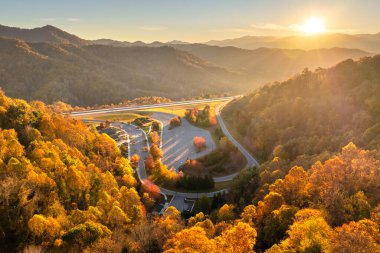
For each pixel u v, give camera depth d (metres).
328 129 151.88
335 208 59.47
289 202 72.25
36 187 80.31
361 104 158.88
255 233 52.09
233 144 193.38
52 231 65.50
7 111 127.56
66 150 114.88
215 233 65.19
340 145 123.75
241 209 94.81
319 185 72.50
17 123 123.50
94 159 131.00
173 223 73.25
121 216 77.50
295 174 76.44
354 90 174.50
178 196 135.88
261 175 109.56
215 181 152.38
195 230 53.22
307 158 113.19
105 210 83.00
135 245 62.34
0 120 122.38
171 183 145.88
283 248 49.28
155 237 64.94
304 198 71.94
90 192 92.31
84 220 72.19
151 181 149.00
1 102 132.38
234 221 71.00
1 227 66.62
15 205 72.12
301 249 46.53
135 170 165.25
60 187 85.25
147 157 176.12
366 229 46.69
